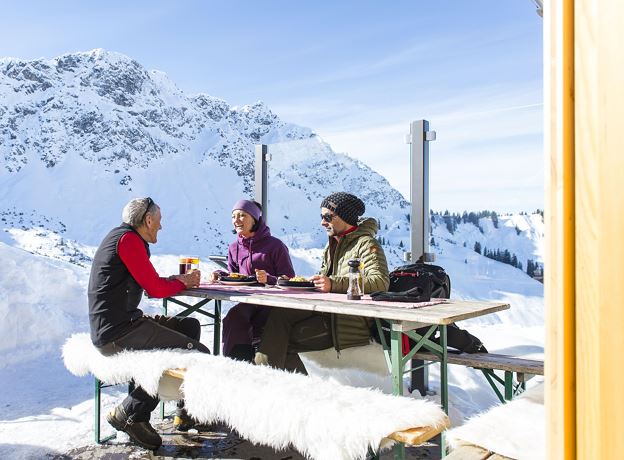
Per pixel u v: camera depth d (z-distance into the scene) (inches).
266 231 155.7
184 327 124.6
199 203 4074.8
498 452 58.2
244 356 126.7
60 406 142.0
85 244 2997.0
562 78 28.7
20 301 224.5
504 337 199.3
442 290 122.8
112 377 104.9
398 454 75.0
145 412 107.4
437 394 146.6
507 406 71.2
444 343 100.4
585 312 27.7
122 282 109.3
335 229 125.7
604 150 26.4
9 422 128.6
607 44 26.2
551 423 29.8
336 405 75.9
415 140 156.6
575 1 28.0
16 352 192.9
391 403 76.4
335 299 104.7
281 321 117.1
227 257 162.9
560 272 29.0
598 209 26.8
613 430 26.2
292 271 151.9
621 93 25.6
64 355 118.6
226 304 324.8
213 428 121.6
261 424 79.2
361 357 120.9
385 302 101.1
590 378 27.4
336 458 70.1
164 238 3277.6
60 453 108.9
